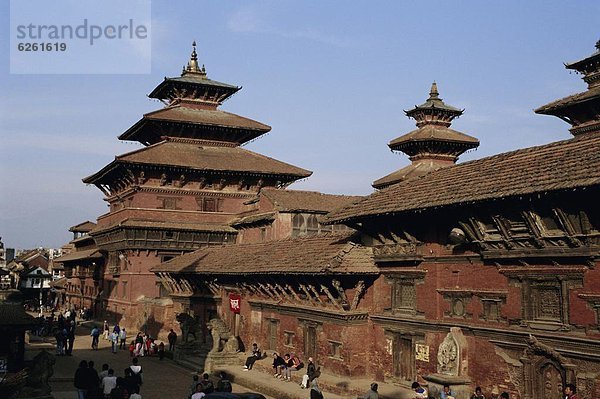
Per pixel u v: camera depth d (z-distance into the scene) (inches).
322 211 1910.7
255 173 2534.5
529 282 848.3
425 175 1176.2
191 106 2812.5
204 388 959.0
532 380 828.0
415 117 2694.4
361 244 1221.7
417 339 1055.0
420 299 1056.8
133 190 2383.1
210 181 2517.2
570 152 862.5
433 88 2706.7
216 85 2800.2
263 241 1859.0
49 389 1065.5
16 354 1225.4
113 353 1808.6
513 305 869.2
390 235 1133.1
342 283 1180.5
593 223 747.4
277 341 1443.2
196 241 2413.9
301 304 1332.4
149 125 2652.6
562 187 732.7
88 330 2477.9
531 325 834.8
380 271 1154.7
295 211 1878.7
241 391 1266.0
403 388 1067.9
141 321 2207.2
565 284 791.1
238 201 2551.7
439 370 948.0
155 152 2466.8
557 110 1689.2
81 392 960.9
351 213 1144.2
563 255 780.0
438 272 1016.9
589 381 747.4
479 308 929.5
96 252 2746.1
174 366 1596.9
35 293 4375.0
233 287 1658.5
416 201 1013.8
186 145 2655.0
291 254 1385.3
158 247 2341.3
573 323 776.9
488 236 900.0
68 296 3553.2
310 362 1186.6
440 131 2578.7
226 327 1524.4
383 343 1138.0
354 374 1150.3
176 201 2434.8
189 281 1919.3
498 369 880.9
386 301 1145.4
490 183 904.9
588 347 747.4
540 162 886.4
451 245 992.2
